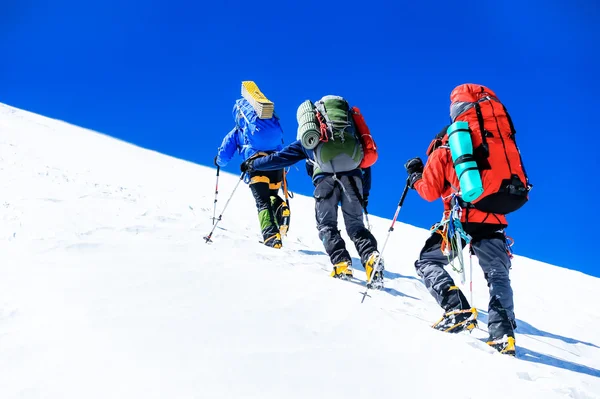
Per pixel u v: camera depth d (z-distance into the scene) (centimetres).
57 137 2006
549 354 520
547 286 1009
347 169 613
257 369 297
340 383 297
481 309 682
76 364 279
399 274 792
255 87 788
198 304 379
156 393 259
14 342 301
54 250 483
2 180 804
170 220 696
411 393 301
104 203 723
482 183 460
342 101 629
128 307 360
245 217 1030
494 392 317
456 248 491
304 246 864
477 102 485
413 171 531
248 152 760
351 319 395
